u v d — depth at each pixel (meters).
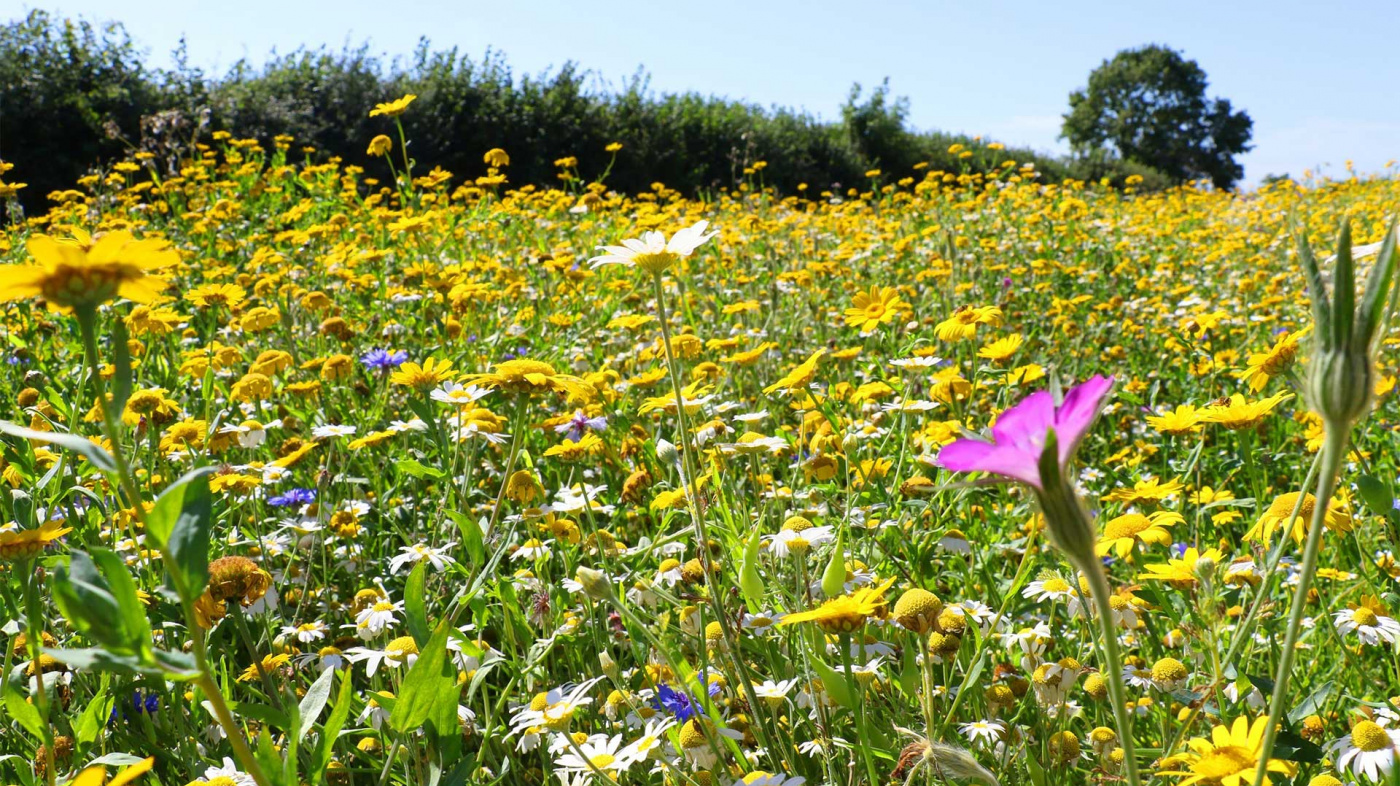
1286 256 7.88
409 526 3.41
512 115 18.98
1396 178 14.63
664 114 20.84
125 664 1.09
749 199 10.84
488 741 2.09
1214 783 1.41
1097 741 1.97
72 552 1.11
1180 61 53.94
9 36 14.88
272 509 3.62
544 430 3.83
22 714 1.67
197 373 3.86
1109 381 0.89
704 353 4.54
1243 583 2.39
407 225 6.04
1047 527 0.92
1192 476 3.74
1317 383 0.90
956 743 2.03
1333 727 2.26
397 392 4.34
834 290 6.55
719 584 2.29
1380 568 2.60
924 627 1.81
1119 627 2.53
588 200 8.55
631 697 2.21
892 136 24.67
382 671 2.63
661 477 3.14
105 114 14.92
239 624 1.97
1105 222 9.92
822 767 2.18
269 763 1.39
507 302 5.70
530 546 2.83
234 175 9.24
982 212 9.96
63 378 4.10
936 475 2.97
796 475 2.83
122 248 1.11
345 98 17.92
